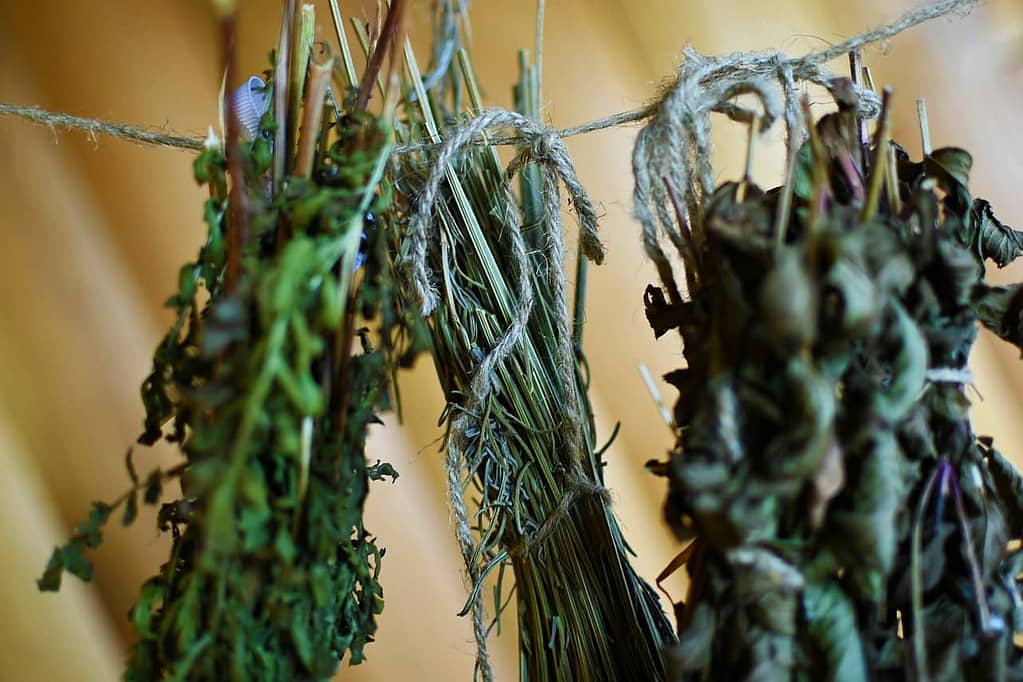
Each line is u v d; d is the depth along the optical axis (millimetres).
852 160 250
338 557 251
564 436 281
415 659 329
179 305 238
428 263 281
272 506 228
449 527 334
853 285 217
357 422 238
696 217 253
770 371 222
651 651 281
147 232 328
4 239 321
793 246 222
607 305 340
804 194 244
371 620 261
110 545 322
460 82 336
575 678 281
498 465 284
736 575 225
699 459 222
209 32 328
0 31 322
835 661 226
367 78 253
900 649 233
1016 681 232
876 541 221
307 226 229
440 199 278
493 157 288
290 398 220
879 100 264
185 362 234
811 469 216
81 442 323
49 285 323
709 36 342
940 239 239
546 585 284
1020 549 244
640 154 247
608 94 342
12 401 320
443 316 282
